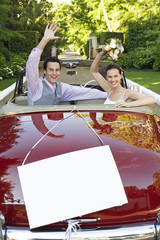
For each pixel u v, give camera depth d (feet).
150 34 61.11
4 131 8.48
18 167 6.90
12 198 6.75
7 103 11.59
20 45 61.82
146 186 6.89
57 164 6.93
